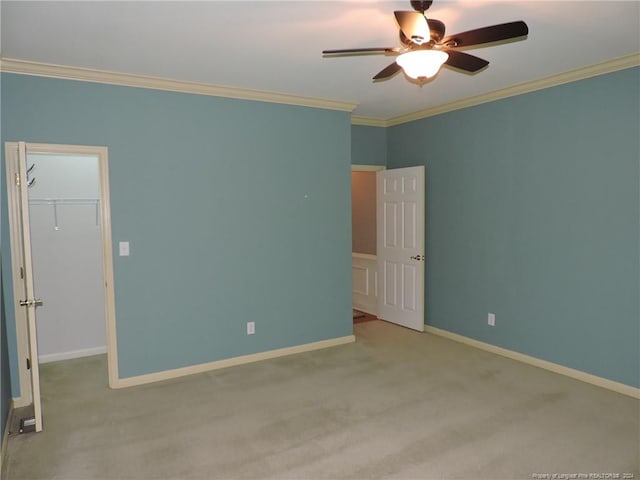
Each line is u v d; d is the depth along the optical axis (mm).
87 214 4617
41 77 3410
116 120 3680
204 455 2750
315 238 4699
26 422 3076
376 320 5930
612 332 3611
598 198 3646
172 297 3982
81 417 3254
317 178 4672
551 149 3965
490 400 3463
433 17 2635
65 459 2721
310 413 3285
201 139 4035
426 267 5375
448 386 3748
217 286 4188
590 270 3734
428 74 2475
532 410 3281
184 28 2721
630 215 3455
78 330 4637
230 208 4211
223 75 3697
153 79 3736
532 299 4203
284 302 4551
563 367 3980
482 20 2688
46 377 4047
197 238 4066
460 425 3072
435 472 2537
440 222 5141
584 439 2865
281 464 2645
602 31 2863
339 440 2902
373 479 2486
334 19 2625
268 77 3762
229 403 3473
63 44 2957
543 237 4078
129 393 3676
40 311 4453
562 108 3857
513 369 4121
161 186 3883
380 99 4605
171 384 3859
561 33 2887
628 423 3064
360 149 5617
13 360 3449
